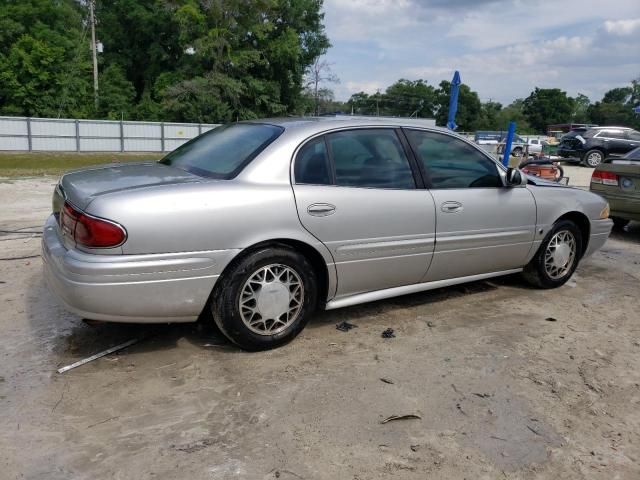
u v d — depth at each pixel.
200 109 45.81
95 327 3.97
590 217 5.29
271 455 2.61
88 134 34.88
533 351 3.83
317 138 3.77
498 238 4.60
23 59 44.16
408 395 3.18
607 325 4.38
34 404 2.97
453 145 4.44
